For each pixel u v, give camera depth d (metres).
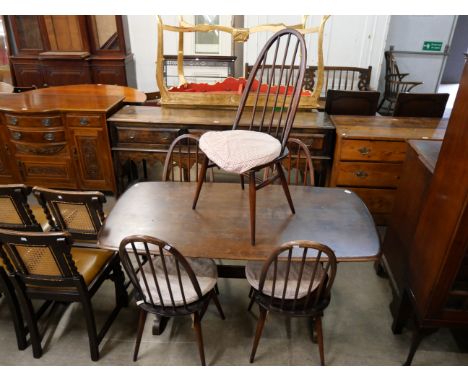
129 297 2.17
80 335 1.94
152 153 2.87
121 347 1.87
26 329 1.89
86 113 2.78
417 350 1.87
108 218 1.67
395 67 4.81
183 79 3.29
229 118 2.79
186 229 1.59
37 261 1.55
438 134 2.56
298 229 1.59
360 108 3.01
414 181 1.88
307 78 4.41
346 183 2.70
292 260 1.44
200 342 1.69
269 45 1.56
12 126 2.88
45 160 3.00
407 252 1.90
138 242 1.44
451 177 1.44
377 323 2.03
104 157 2.94
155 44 4.84
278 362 1.80
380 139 2.51
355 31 4.57
